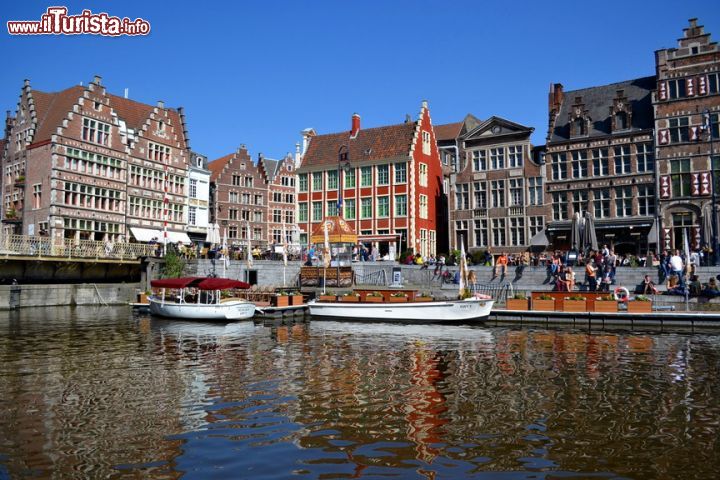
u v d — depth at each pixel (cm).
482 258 3866
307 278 3731
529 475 803
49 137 4097
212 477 799
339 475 805
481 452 894
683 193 3788
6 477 796
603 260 3112
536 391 1280
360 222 5062
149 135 4853
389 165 4947
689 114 3803
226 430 1002
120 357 1736
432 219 5178
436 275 3638
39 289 3559
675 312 2483
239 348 1912
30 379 1413
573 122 4244
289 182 6444
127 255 4050
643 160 3975
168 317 2930
